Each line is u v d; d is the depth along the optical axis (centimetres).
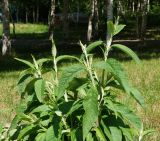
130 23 5291
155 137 771
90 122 317
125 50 346
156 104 1117
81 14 5816
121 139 342
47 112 363
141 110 1011
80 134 343
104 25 4756
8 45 2488
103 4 4794
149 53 2586
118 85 354
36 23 6344
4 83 1496
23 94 391
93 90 329
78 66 337
